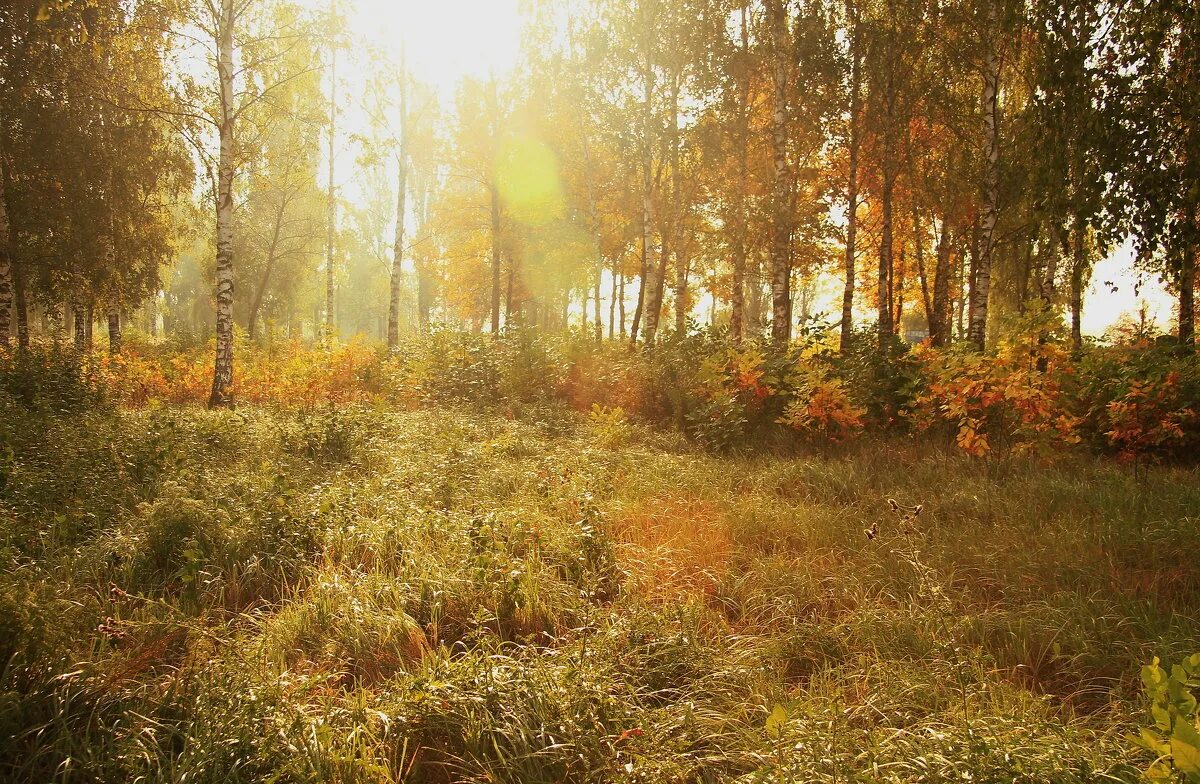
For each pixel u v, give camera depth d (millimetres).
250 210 29344
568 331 14602
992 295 21203
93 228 13773
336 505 5270
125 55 13172
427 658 3291
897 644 3463
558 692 2814
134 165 14484
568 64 18469
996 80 12164
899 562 4391
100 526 4758
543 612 3846
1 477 5195
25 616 2793
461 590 3975
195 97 14242
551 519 5336
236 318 33188
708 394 10055
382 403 11844
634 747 2562
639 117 17312
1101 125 5605
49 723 2473
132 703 2707
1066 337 7062
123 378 12781
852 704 2971
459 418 10180
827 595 4156
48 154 12828
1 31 11758
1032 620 3604
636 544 4926
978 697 2900
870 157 16984
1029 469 6812
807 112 16312
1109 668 3246
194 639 3447
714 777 2500
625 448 8469
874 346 10266
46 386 9742
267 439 8031
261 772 2348
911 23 13789
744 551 4938
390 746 2643
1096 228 5887
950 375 7520
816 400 8570
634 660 3238
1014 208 14094
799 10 15594
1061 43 5926
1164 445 7355
